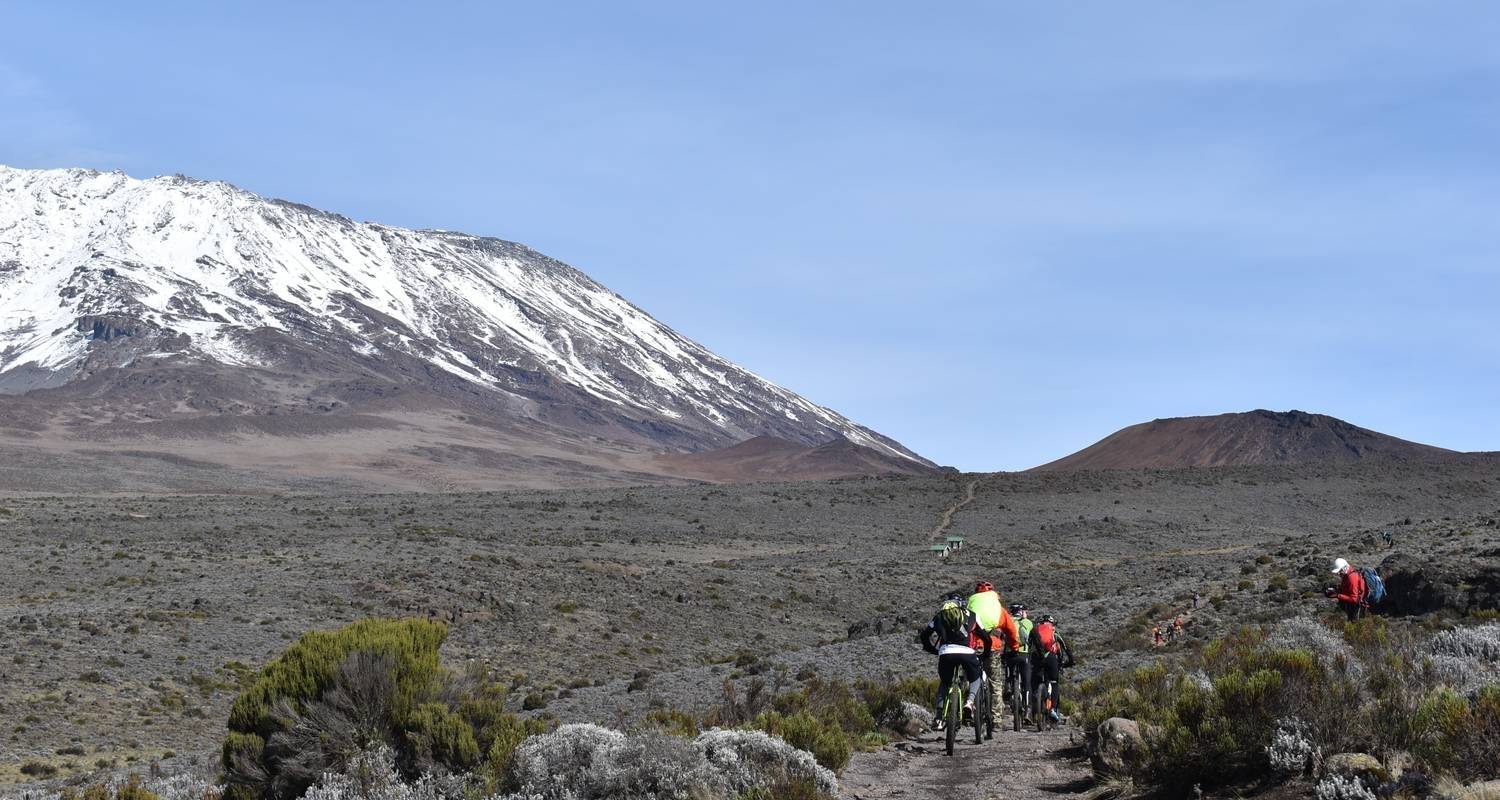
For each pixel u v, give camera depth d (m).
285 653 13.34
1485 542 42.12
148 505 135.62
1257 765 9.85
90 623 56.19
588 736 11.59
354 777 11.87
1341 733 9.62
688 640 65.88
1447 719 8.91
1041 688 17.27
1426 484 145.25
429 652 13.73
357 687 12.84
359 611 65.19
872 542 120.19
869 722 18.20
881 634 56.69
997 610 15.16
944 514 140.00
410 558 85.81
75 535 100.12
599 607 71.06
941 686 14.66
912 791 12.05
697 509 139.88
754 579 85.50
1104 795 10.77
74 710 42.56
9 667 47.38
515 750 11.77
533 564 84.50
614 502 143.00
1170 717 10.51
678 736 11.80
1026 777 12.20
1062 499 143.25
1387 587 27.16
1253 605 37.75
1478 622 23.64
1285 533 120.50
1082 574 79.25
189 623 59.06
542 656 59.16
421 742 12.23
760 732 12.28
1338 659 11.59
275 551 90.38
